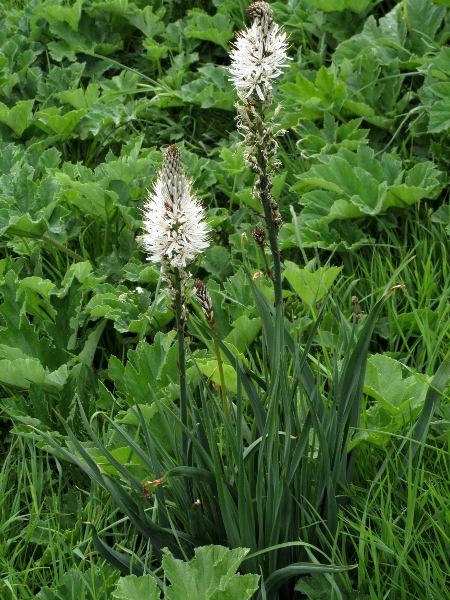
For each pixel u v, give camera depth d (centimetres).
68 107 220
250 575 92
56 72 225
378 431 113
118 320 151
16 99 231
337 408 109
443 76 188
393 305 155
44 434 106
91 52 229
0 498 132
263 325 109
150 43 234
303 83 199
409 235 176
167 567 95
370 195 173
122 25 248
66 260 184
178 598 94
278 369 99
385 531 108
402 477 120
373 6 225
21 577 119
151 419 125
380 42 207
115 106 214
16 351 145
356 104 196
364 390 121
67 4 252
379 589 101
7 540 126
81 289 159
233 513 102
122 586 95
